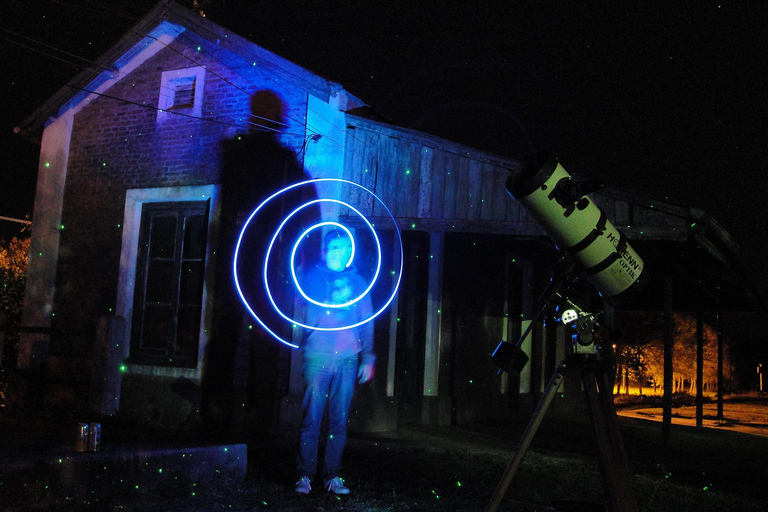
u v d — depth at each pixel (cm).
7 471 378
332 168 841
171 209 917
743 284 911
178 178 909
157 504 423
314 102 837
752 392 3862
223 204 869
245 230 847
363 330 515
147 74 956
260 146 860
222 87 897
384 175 840
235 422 801
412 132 834
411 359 956
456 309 1031
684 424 1401
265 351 811
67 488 404
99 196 962
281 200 833
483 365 1130
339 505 455
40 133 1041
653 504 525
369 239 868
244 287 835
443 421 963
